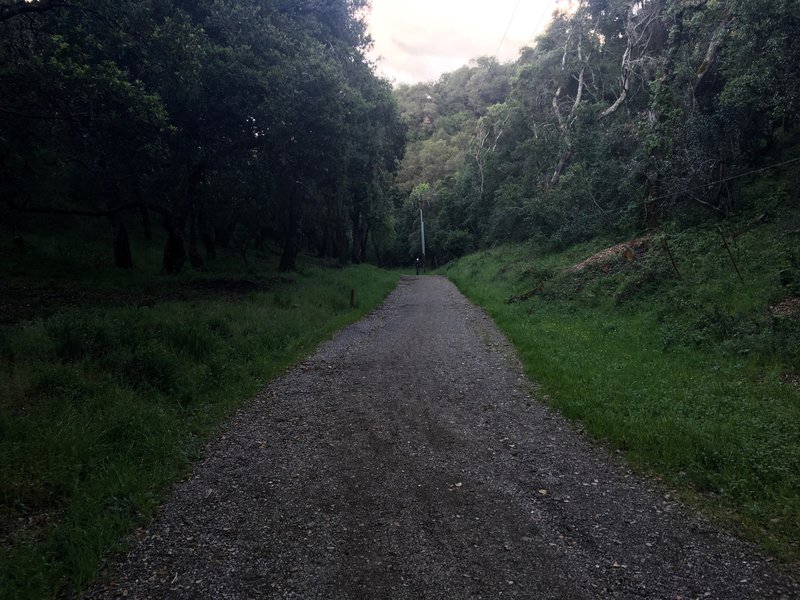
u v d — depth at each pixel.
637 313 11.55
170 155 16.09
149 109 12.34
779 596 3.08
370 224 45.84
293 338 11.52
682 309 10.30
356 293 21.78
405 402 7.36
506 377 8.49
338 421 6.62
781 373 6.82
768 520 3.86
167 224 19.36
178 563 3.65
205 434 6.19
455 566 3.49
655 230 16.75
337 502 4.47
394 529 3.99
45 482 4.64
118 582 3.47
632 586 3.21
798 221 11.38
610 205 21.89
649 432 5.41
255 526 4.12
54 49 11.45
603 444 5.54
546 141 34.25
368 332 13.44
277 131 17.30
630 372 7.64
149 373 7.50
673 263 12.46
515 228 36.22
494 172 47.25
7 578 3.38
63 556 3.75
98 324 8.80
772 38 11.75
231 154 18.89
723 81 16.59
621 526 3.93
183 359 8.44
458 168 68.25
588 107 29.75
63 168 17.86
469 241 52.31
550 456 5.32
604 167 22.70
